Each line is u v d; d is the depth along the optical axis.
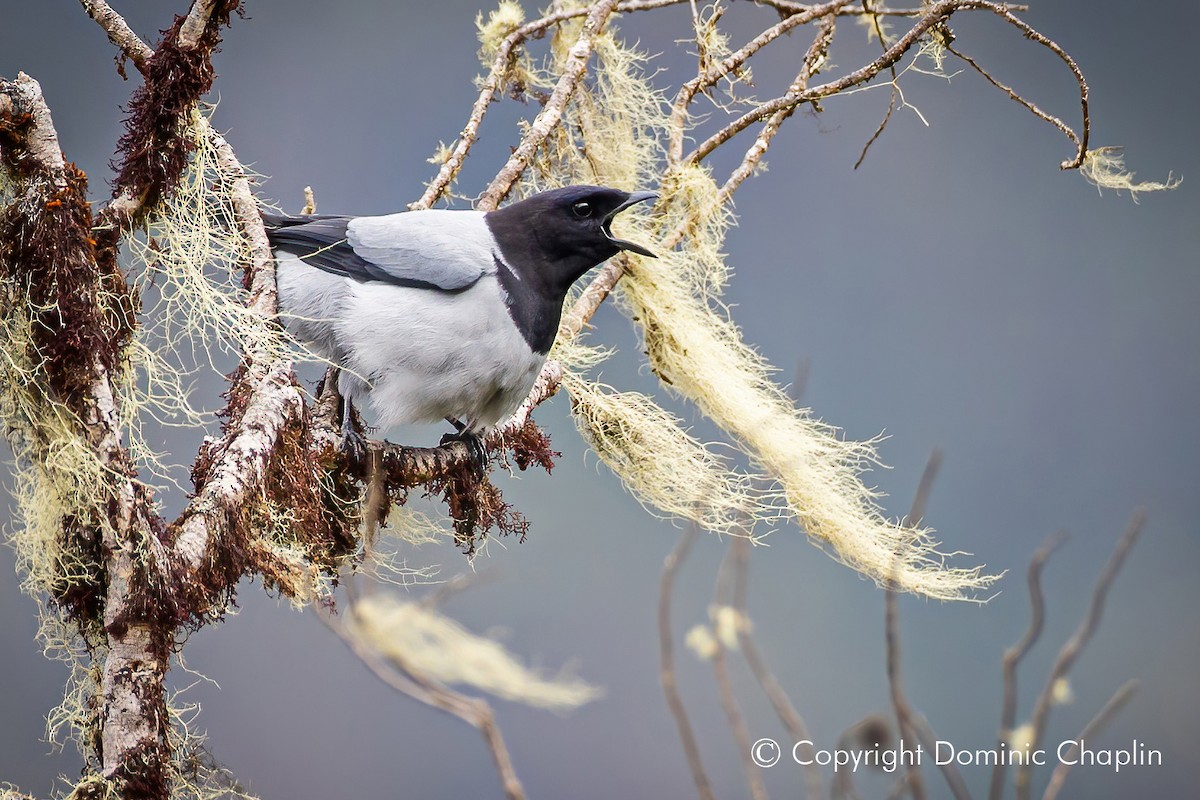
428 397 9.30
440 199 10.37
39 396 6.79
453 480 9.18
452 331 9.17
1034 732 5.82
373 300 9.23
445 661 5.18
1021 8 9.61
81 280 6.90
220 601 6.96
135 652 6.59
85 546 6.77
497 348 9.28
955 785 5.78
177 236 7.70
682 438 9.85
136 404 7.18
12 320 6.85
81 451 6.66
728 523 9.55
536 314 9.46
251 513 7.18
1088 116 9.55
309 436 7.82
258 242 8.31
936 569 9.30
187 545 6.79
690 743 5.67
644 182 10.95
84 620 6.87
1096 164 9.71
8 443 6.91
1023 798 5.75
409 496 10.05
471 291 9.27
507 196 10.82
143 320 7.77
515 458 10.14
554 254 9.58
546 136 10.38
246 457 7.20
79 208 7.02
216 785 6.88
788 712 5.77
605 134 10.90
